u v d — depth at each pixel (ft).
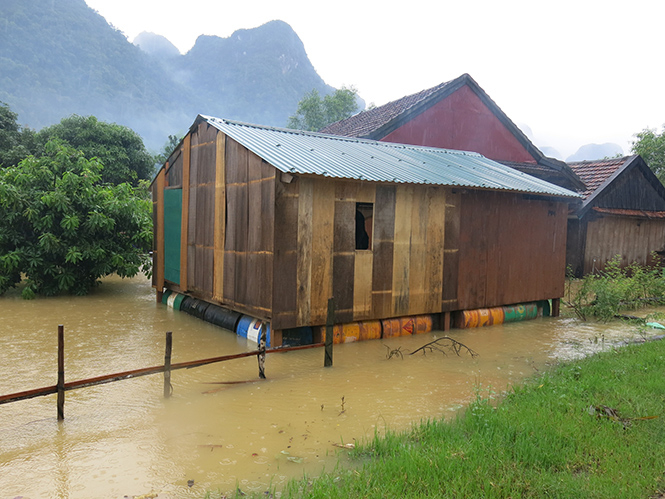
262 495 11.73
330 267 25.99
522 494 11.50
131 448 14.30
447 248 30.71
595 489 11.44
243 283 26.91
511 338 29.78
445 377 21.77
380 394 19.40
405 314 29.14
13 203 37.55
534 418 15.53
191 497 11.74
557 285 37.55
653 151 77.66
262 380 20.83
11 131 77.20
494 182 32.27
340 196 26.08
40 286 39.75
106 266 39.45
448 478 11.96
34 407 17.22
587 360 23.61
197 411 17.22
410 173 29.14
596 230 57.26
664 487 11.84
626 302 40.63
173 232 35.35
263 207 24.95
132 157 78.43
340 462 13.53
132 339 26.78
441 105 52.90
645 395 18.10
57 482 12.36
